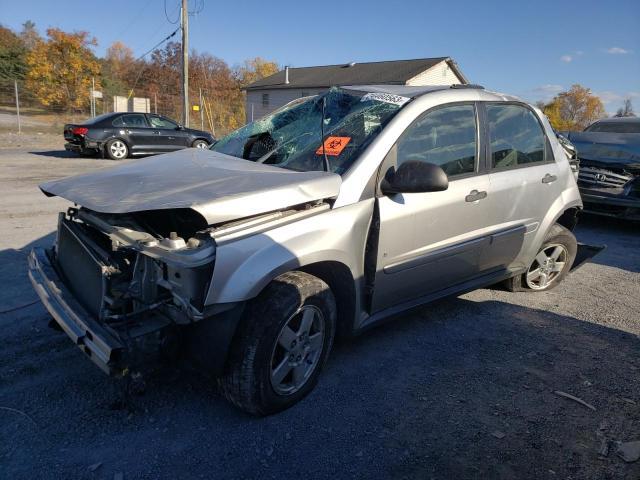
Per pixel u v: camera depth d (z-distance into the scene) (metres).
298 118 3.70
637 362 3.61
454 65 33.94
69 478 2.27
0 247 5.37
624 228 8.07
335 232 2.81
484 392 3.13
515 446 2.64
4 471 2.29
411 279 3.37
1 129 21.58
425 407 2.94
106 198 2.61
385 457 2.51
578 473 2.46
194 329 2.48
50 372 3.07
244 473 2.36
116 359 2.26
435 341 3.78
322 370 3.14
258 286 2.43
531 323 4.20
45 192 3.06
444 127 3.49
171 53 45.16
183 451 2.48
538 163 4.29
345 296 3.05
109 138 14.50
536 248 4.44
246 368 2.53
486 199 3.70
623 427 2.83
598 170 7.61
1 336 3.46
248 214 2.47
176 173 2.96
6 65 36.28
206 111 34.88
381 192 3.06
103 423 2.65
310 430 2.68
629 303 4.77
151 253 2.37
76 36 29.41
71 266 2.91
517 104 4.15
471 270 3.85
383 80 32.53
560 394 3.14
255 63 58.50
